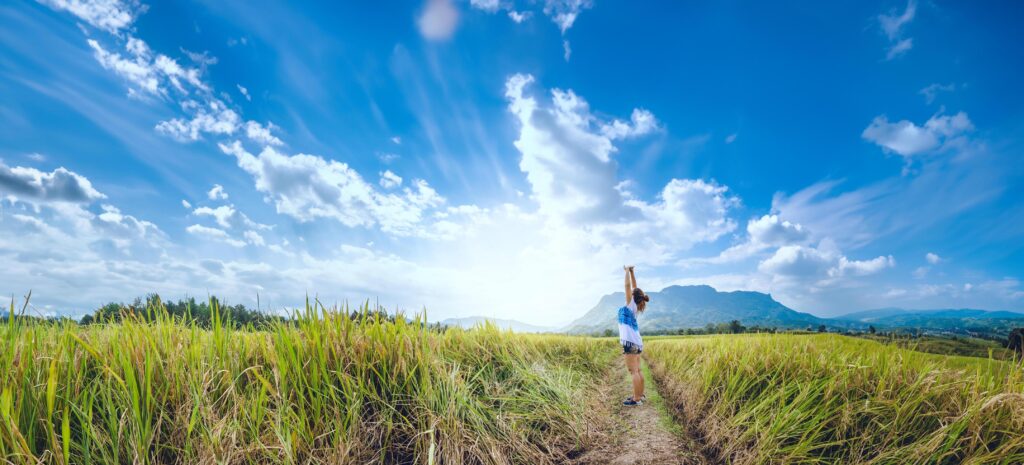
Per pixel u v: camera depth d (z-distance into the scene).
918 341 4.80
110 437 2.39
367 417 3.46
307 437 2.91
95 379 2.64
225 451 2.53
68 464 2.08
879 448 3.31
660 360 10.66
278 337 3.58
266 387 3.12
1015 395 2.90
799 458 3.43
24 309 2.71
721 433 4.25
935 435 3.05
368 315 4.53
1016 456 2.65
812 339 5.86
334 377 3.52
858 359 4.32
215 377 3.04
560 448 4.27
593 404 5.95
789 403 4.32
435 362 4.23
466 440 3.58
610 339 21.97
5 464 1.92
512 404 4.70
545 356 8.48
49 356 2.76
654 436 4.72
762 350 5.71
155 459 2.43
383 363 3.85
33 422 2.22
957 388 3.49
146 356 2.75
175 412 2.70
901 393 3.70
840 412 3.71
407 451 3.37
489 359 5.76
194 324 3.37
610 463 3.96
